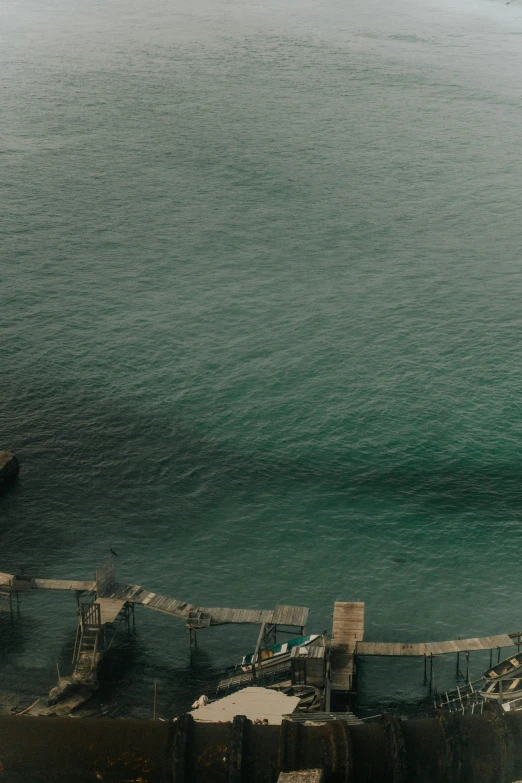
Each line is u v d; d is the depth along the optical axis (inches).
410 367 4389.8
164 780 1339.8
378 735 1387.8
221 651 2768.2
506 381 4247.0
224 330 4790.8
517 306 5088.6
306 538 3240.7
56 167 7465.6
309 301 5142.7
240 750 1350.9
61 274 5477.4
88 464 3659.0
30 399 4109.3
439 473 3582.7
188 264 5674.2
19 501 3422.7
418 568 3090.6
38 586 2815.0
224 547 3198.8
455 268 5625.0
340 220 6422.2
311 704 2329.0
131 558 3137.3
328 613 2891.2
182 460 3693.4
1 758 1346.0
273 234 6171.3
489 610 2898.6
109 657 2714.1
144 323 4859.7
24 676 2618.1
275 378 4296.3
